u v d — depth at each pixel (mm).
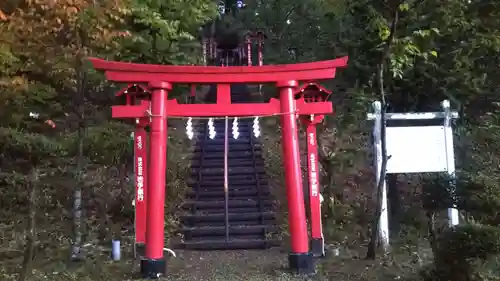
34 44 7223
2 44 6844
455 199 5625
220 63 22859
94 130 9625
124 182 10234
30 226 5758
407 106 10000
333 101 10781
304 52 14289
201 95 18422
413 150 8133
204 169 12711
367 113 8883
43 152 5496
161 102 7109
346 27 10430
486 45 9258
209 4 11688
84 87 8680
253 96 18453
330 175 10008
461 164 8258
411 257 7355
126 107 7219
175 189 11234
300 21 15414
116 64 7148
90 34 7555
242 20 22828
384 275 6410
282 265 7438
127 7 8289
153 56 9438
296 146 7219
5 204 8953
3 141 5379
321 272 6824
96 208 9766
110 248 8258
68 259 7355
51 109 8945
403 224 9188
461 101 9656
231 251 8969
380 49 8734
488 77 9883
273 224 10117
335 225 9297
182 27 10344
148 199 6926
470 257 4922
